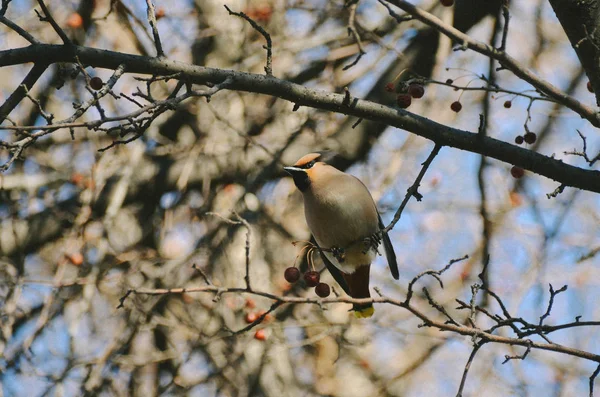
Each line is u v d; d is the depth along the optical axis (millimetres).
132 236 13398
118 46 13703
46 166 13492
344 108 7805
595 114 8078
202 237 13523
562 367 13875
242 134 12414
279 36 13859
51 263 13219
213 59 13766
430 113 14320
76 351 12672
